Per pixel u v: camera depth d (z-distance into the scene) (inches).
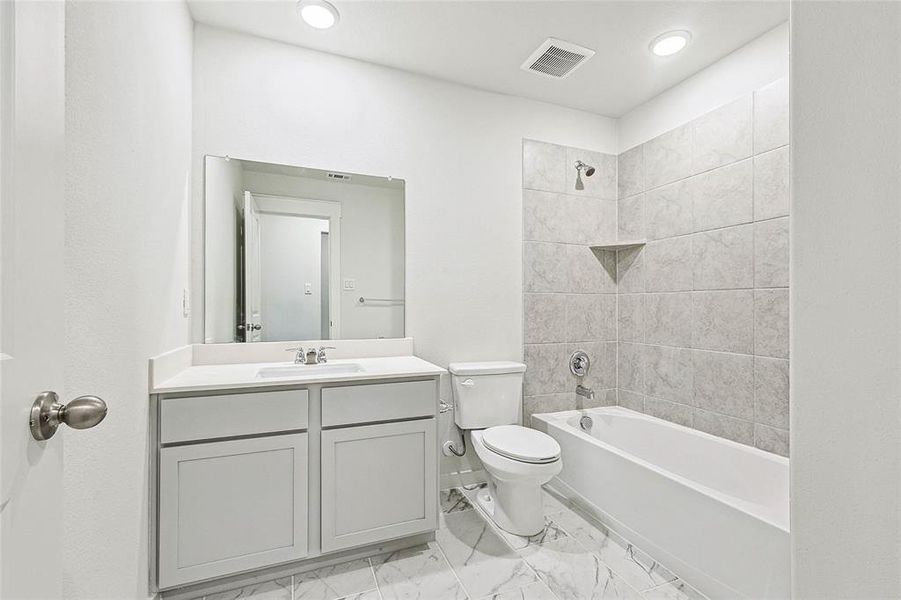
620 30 83.4
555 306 112.7
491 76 100.3
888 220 22.1
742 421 86.2
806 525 26.3
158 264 60.2
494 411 97.6
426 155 100.0
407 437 73.4
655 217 107.8
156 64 58.8
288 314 88.5
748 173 85.8
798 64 27.1
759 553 55.7
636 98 110.1
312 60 90.3
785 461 76.2
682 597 62.8
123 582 47.9
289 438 65.4
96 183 40.5
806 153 26.5
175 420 59.4
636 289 113.1
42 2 23.8
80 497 37.6
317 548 67.4
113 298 44.6
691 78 99.4
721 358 90.7
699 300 95.7
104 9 42.2
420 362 87.1
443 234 101.4
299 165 88.8
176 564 59.0
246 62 85.2
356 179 93.8
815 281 25.9
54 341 24.8
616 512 80.5
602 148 119.0
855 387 23.7
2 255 20.0
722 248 90.9
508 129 108.4
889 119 22.1
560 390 112.9
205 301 82.1
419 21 81.0
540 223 111.5
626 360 116.0
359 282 94.0
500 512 82.6
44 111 23.9
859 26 23.6
